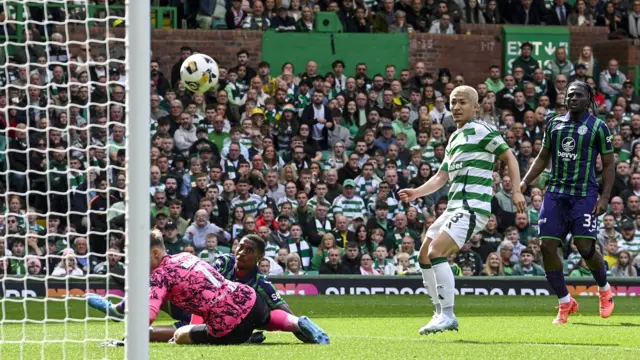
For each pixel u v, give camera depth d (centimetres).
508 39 4397
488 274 3056
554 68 4266
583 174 1995
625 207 3431
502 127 3819
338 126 3778
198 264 1495
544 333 1842
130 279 1077
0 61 3584
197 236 3081
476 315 2442
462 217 1664
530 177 2048
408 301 2673
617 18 4600
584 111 1992
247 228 3066
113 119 3362
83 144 3316
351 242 3022
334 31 4266
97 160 3228
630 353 1436
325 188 3300
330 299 2688
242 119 3738
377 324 2159
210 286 1487
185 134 3575
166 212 3159
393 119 3822
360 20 4325
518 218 3284
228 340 1504
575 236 2020
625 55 4431
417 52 4344
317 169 3453
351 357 1327
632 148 3784
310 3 4356
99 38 3784
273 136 3709
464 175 1677
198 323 1606
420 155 3581
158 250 1482
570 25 4538
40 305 2478
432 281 1767
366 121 3803
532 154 3709
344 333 1886
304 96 3875
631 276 3028
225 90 3809
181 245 3058
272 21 4275
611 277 2825
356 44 4281
